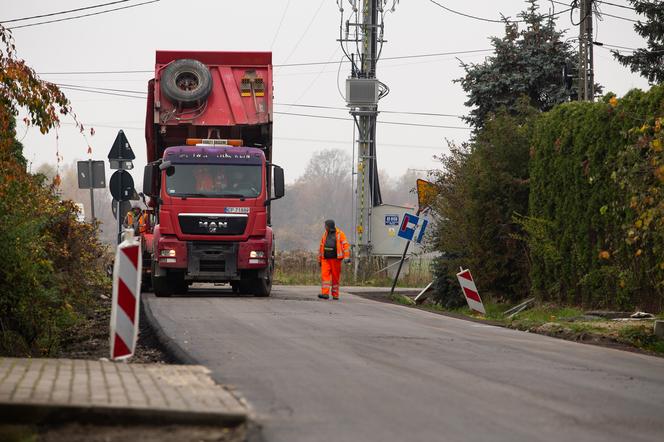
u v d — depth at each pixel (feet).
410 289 246.47
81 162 156.46
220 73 175.73
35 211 108.68
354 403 60.95
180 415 54.65
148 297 163.43
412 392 65.26
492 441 51.08
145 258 181.68
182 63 172.45
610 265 141.28
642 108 133.49
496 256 171.83
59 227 128.06
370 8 271.90
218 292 191.62
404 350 88.33
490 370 76.95
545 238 155.53
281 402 60.85
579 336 112.27
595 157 143.13
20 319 101.35
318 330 104.37
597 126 143.43
